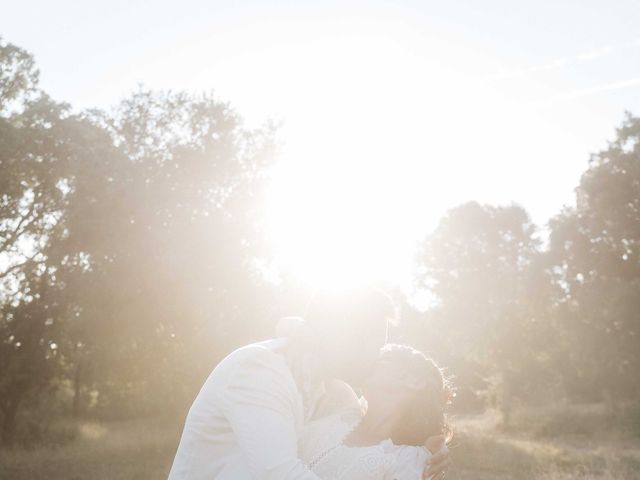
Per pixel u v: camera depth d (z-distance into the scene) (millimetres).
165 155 24641
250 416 2254
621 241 36156
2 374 23938
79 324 22891
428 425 2602
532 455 20203
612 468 17172
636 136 36438
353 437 2545
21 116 23719
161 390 31141
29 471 18172
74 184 23406
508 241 56062
